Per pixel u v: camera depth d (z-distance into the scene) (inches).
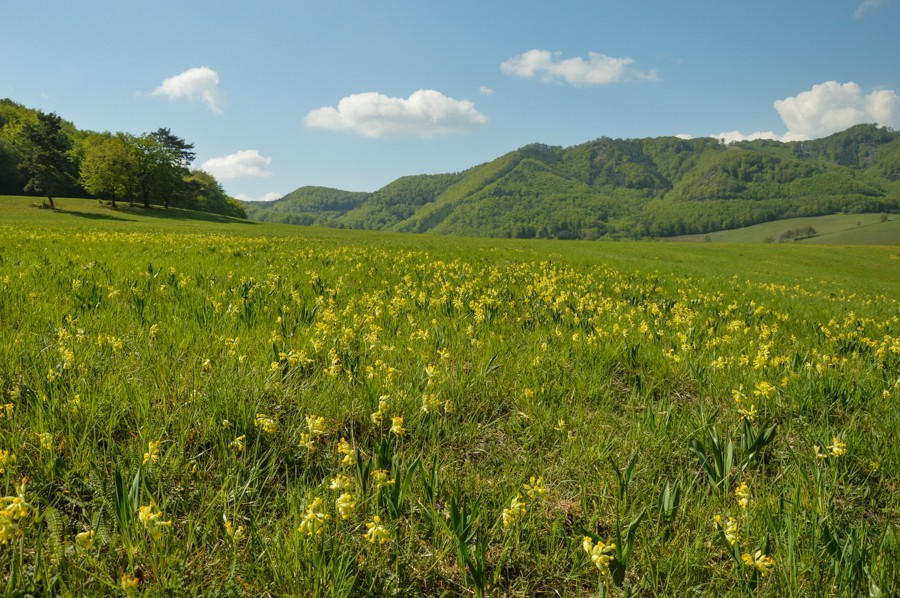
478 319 275.7
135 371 158.4
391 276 455.8
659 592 100.5
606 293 474.0
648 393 186.5
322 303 280.8
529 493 113.1
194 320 218.5
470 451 147.7
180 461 120.7
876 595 88.4
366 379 164.9
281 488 121.6
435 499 119.1
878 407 188.4
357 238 1806.1
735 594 97.4
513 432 158.6
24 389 138.9
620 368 225.8
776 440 162.2
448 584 102.4
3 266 339.9
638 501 125.0
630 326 290.0
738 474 136.4
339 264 531.5
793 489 127.7
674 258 1568.7
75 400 128.6
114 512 97.7
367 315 260.8
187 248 599.5
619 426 166.6
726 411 186.9
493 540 111.9
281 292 312.8
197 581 91.1
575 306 356.5
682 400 196.5
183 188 4232.3
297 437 137.9
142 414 133.8
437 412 156.5
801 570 100.2
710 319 332.5
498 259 824.9
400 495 107.0
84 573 88.2
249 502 114.0
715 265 1365.7
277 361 172.6
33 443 118.8
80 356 161.5
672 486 122.4
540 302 365.4
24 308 219.0
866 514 127.6
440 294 362.3
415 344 222.7
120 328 203.9
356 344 213.9
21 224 1184.8
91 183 3496.6
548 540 111.2
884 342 277.6
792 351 264.4
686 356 232.8
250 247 702.5
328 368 181.0
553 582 103.9
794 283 908.0
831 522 114.0
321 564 91.1
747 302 478.9
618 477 121.1
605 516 121.5
